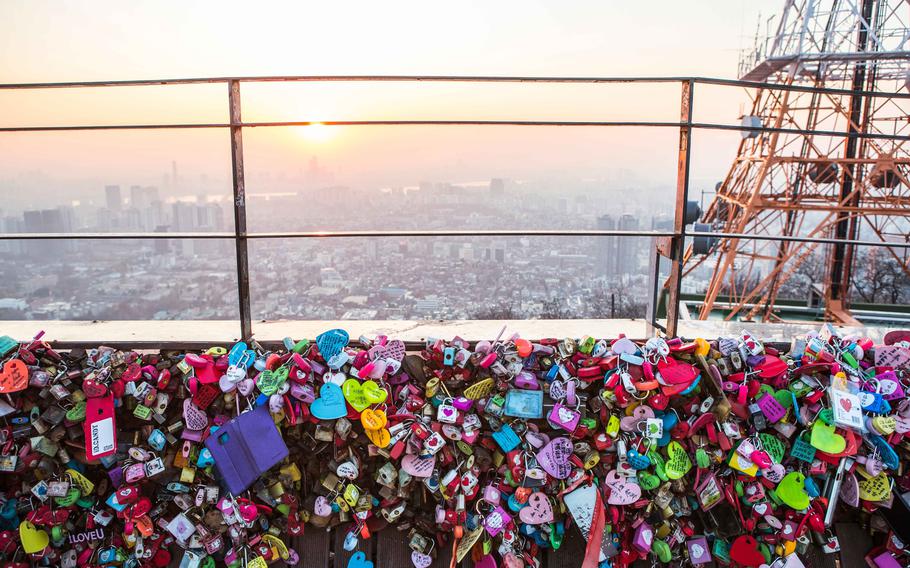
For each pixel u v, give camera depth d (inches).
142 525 93.0
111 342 97.6
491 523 96.2
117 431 94.8
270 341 98.4
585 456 96.7
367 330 109.8
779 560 99.3
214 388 92.5
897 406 97.0
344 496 93.9
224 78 94.3
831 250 408.2
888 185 493.4
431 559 98.4
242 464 90.7
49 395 90.7
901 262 400.2
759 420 95.3
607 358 94.9
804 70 490.0
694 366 95.2
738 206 576.4
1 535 93.4
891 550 100.7
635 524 98.1
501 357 94.3
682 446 97.1
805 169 529.7
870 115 469.4
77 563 96.6
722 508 99.0
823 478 99.2
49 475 92.4
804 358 98.0
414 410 94.3
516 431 95.9
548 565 103.7
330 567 101.8
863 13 458.0
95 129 99.1
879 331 114.7
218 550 97.0
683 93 98.2
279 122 96.3
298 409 92.3
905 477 98.8
